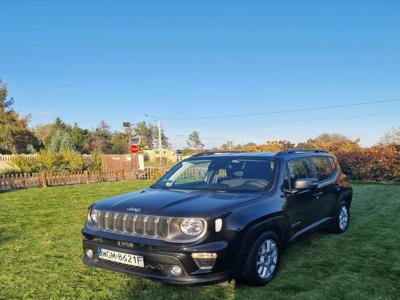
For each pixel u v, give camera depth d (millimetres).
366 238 6098
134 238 3824
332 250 5430
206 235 3590
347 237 6168
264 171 4852
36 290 4156
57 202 11727
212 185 4883
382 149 15867
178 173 5414
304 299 3754
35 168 26172
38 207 10633
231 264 3688
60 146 46344
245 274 3953
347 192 6668
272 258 4316
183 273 3541
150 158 71125
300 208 4992
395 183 14875
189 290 4043
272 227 4379
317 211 5562
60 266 5012
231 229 3730
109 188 16656
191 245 3541
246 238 3857
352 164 16328
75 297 3941
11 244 6266
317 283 4168
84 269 4863
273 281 4250
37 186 19062
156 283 4273
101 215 4234
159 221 3750
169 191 4762
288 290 3990
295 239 4867
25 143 52719
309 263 4855
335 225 6289
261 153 5301
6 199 12898
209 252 3533
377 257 5074
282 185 4734
